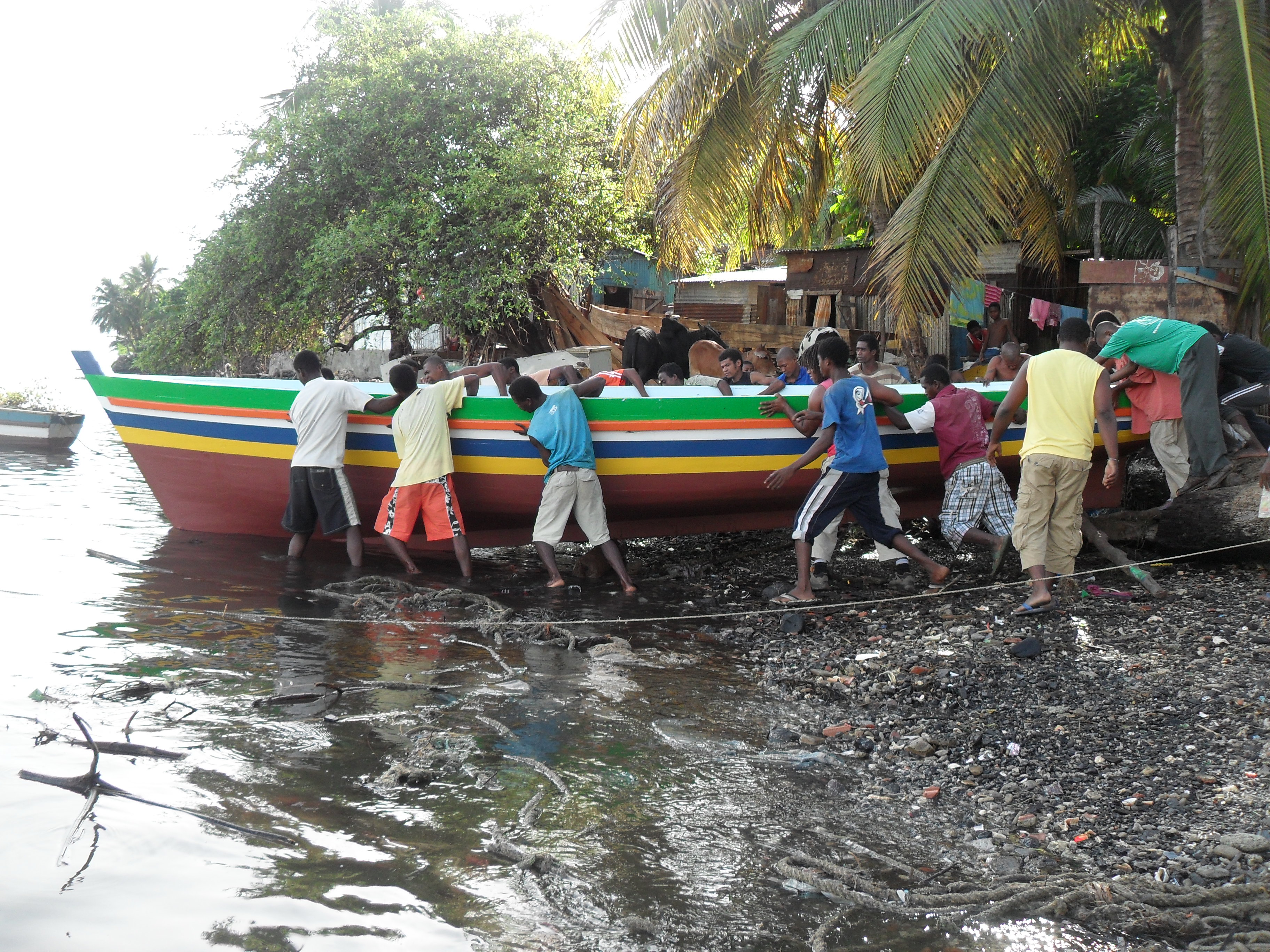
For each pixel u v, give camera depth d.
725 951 3.01
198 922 3.01
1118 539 8.09
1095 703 5.09
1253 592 6.76
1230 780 4.17
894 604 7.23
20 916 2.99
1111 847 3.73
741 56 12.60
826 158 15.70
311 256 15.53
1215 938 3.09
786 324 22.48
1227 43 9.19
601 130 16.55
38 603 6.81
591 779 4.29
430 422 8.19
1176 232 9.93
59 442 17.92
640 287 25.17
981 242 9.90
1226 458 7.52
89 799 3.80
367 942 2.94
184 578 7.73
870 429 7.19
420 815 3.85
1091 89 12.78
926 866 3.62
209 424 8.98
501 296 15.26
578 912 3.20
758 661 6.15
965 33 9.82
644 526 8.82
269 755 4.37
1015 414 7.84
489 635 6.53
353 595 7.38
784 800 4.16
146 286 84.50
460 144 15.70
